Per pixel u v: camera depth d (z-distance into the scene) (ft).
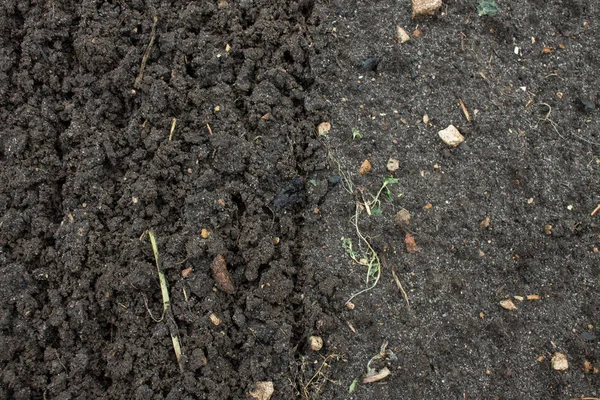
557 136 3.79
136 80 3.67
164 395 3.36
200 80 3.72
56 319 3.38
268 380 3.42
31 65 3.69
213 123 3.66
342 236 3.60
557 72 3.90
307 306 3.51
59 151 3.65
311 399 3.43
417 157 3.68
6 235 3.49
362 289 3.53
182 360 3.36
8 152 3.58
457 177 3.67
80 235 3.47
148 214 3.54
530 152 3.73
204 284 3.45
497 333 3.55
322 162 3.67
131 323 3.42
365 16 3.88
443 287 3.54
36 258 3.48
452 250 3.59
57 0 3.74
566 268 3.66
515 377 3.52
